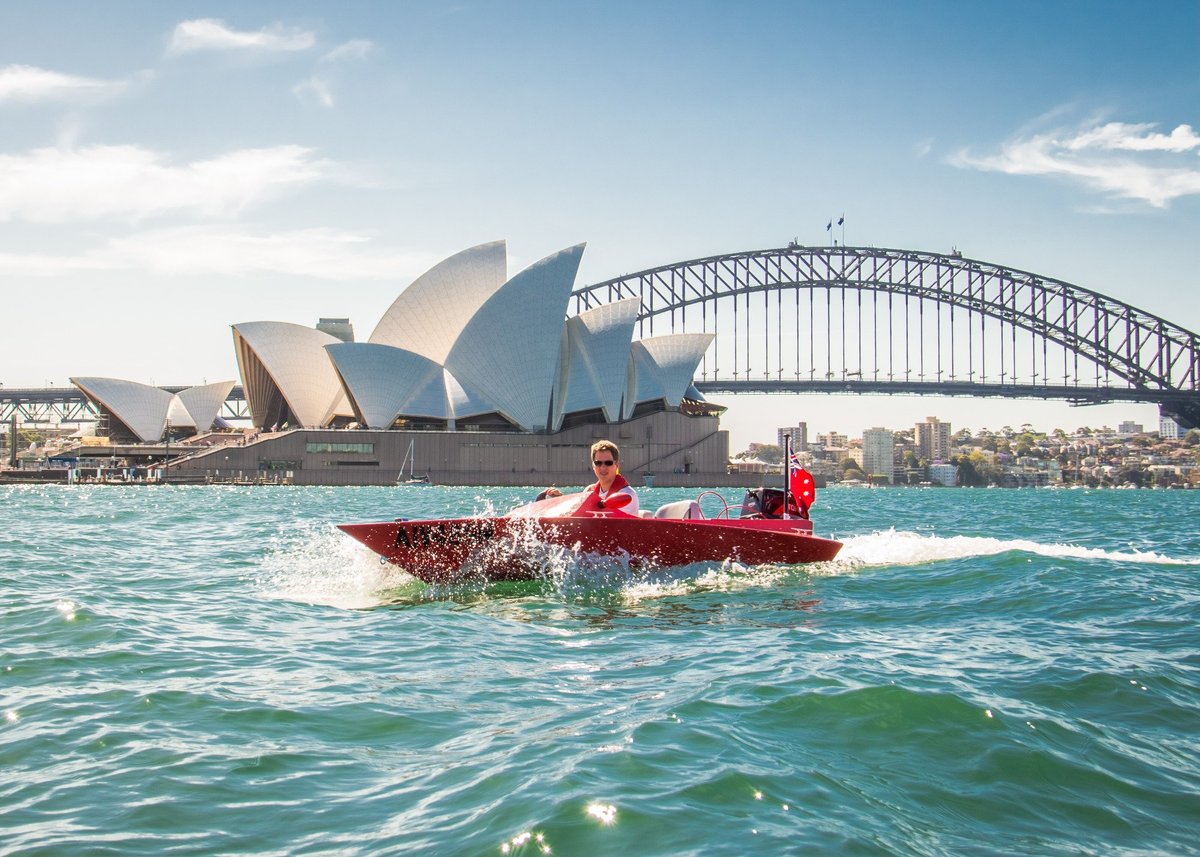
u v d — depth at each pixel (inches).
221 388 5728.3
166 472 4825.3
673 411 5315.0
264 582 599.2
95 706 289.6
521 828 191.2
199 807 209.6
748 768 226.2
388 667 345.4
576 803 202.1
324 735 262.1
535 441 5039.4
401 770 233.1
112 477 4948.3
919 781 223.9
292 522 1357.0
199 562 730.2
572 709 285.4
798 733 256.8
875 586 551.8
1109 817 206.5
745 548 569.6
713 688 303.3
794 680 309.0
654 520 530.9
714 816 198.1
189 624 434.3
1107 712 280.5
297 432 4864.7
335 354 4571.9
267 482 4854.8
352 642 394.0
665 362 5142.7
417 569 547.2
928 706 275.9
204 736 260.7
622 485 539.5
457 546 531.5
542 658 361.4
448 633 414.6
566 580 533.6
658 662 352.2
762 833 190.4
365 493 3634.4
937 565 636.7
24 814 205.3
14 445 5846.5
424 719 276.8
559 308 4532.5
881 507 2348.7
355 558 625.6
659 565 549.3
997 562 629.9
